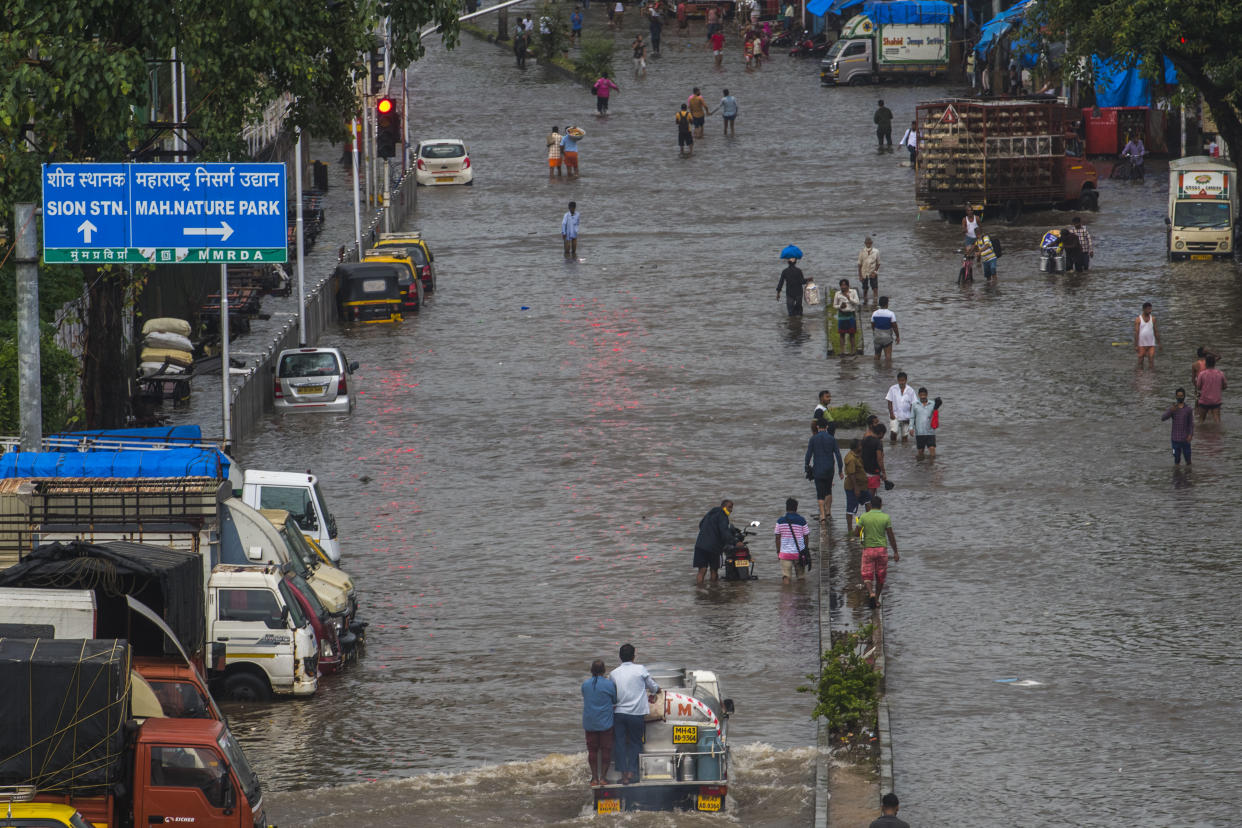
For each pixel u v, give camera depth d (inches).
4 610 1368.1
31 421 1843.0
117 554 1512.1
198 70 2454.5
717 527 2316.7
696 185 5733.3
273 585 1872.5
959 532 2516.0
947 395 3341.5
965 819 1478.8
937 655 1982.0
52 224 2132.1
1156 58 4315.9
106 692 1226.0
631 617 2171.5
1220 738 1683.1
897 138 6314.0
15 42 2269.9
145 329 3558.1
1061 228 4936.0
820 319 4030.5
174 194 2138.3
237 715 1827.0
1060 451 2952.8
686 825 1477.6
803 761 1643.7
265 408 3437.5
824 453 2568.9
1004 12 7037.4
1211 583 2230.6
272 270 4527.6
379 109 4156.0
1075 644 2005.4
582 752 1689.2
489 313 4227.4
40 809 1143.6
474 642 2081.7
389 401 3469.5
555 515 2667.3
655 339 3895.2
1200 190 4485.7
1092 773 1590.8
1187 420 2812.5
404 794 1571.1
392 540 2554.1
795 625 2123.5
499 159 6245.1
